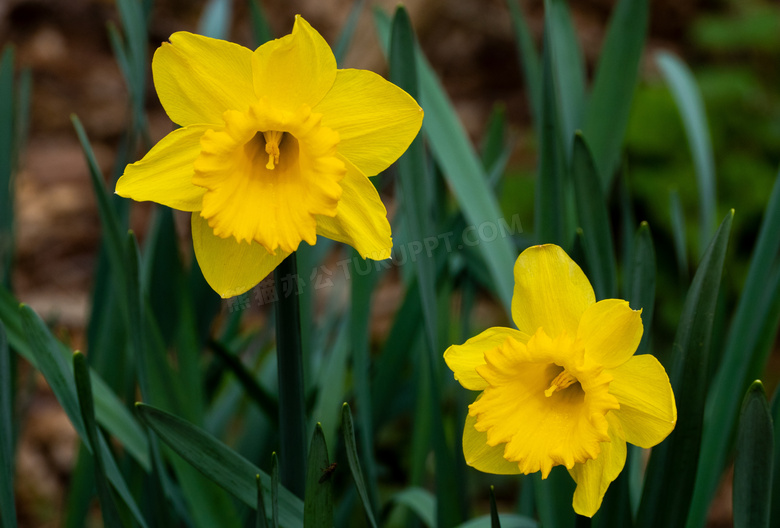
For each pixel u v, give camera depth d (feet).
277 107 2.49
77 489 2.89
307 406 2.95
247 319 4.30
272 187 2.53
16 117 3.03
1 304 2.74
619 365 2.46
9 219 2.97
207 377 3.06
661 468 2.58
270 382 3.05
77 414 2.61
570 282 2.47
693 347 2.53
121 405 2.79
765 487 2.48
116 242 2.76
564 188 2.82
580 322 2.47
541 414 2.50
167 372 2.72
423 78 2.87
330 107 2.49
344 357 2.89
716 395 2.77
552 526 2.69
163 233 2.85
